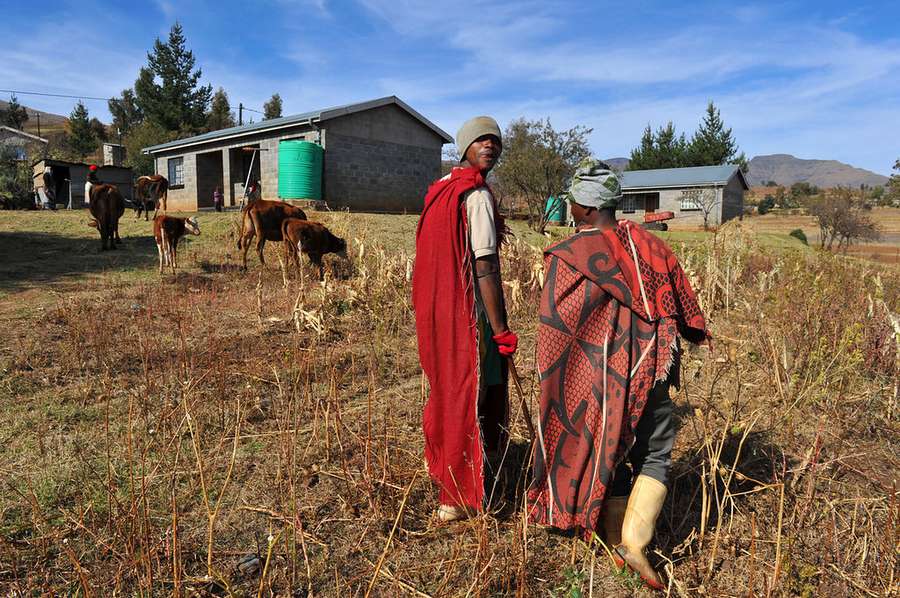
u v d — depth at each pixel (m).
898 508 2.96
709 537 2.99
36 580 2.59
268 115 69.94
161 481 3.40
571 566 2.76
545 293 2.65
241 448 3.86
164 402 4.48
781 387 4.26
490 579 2.62
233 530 3.02
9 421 4.19
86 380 5.01
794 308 6.19
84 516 2.99
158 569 2.63
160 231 10.12
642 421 2.62
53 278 9.84
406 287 7.95
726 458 3.65
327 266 10.41
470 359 2.91
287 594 2.55
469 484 2.97
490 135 2.88
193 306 7.88
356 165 21.22
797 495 3.25
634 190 37.25
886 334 5.29
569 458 2.66
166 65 56.88
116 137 73.12
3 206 26.34
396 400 4.76
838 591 2.57
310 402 4.60
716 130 52.66
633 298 2.51
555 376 2.63
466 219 2.88
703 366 5.25
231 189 24.03
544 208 26.05
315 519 3.12
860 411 4.31
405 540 2.98
